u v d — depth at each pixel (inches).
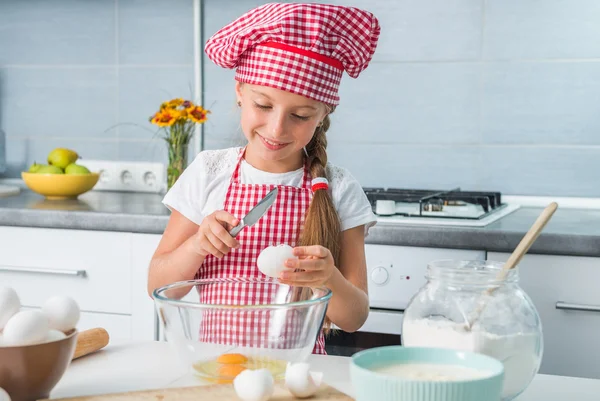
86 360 41.3
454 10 93.1
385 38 95.1
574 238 69.7
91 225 80.8
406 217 78.4
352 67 55.2
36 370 32.8
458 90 94.0
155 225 78.9
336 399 33.5
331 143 98.1
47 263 82.7
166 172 102.8
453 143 94.7
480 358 29.8
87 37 104.7
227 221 47.2
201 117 91.4
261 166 61.6
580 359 70.9
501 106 93.1
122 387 36.6
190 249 54.9
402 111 95.7
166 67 102.5
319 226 57.4
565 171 92.2
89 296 81.8
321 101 53.1
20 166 108.9
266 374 32.6
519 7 91.4
